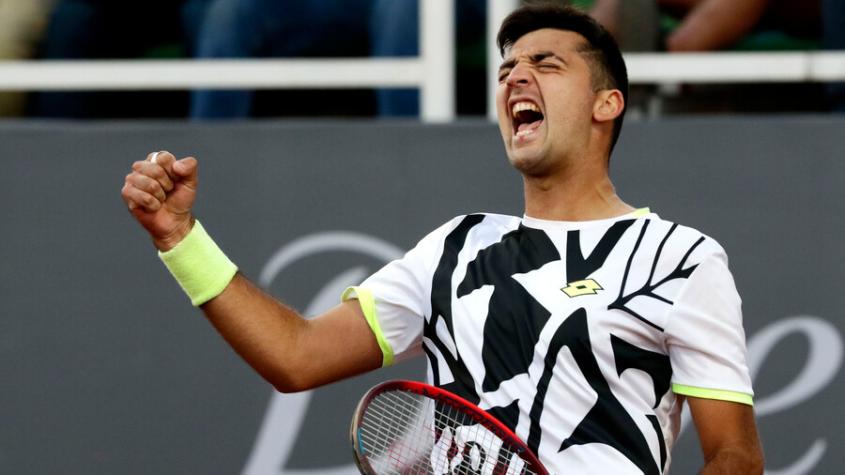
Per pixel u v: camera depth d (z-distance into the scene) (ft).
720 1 63.46
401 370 58.44
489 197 58.85
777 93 65.46
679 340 35.58
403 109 65.36
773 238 58.34
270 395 58.90
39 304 59.57
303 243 59.16
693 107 65.72
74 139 59.98
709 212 58.54
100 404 59.21
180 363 59.16
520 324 36.17
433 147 59.11
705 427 35.68
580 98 38.09
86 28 66.03
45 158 59.98
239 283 36.96
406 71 63.62
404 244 58.95
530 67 38.29
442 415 36.11
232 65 64.28
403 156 59.16
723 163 58.65
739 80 63.21
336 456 58.44
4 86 64.95
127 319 59.41
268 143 59.52
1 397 59.36
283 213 59.26
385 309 38.32
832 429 57.47
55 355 59.41
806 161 58.39
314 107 67.92
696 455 57.36
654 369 35.86
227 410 58.90
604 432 35.27
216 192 59.47
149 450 59.06
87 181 59.93
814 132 58.39
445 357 37.22
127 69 64.80
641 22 63.52
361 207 59.16
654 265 36.27
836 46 63.72
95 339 59.41
